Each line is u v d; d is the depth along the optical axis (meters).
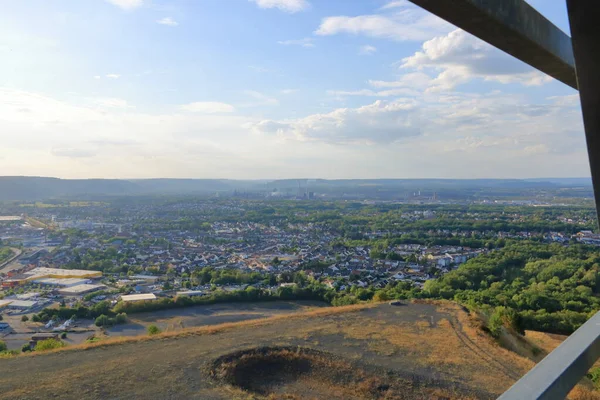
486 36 1.78
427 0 1.47
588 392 12.80
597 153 1.95
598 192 2.04
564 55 2.11
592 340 1.76
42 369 14.63
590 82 1.84
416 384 14.16
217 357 15.60
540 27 1.89
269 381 14.59
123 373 14.27
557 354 1.64
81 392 12.84
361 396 13.63
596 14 1.71
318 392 13.95
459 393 13.55
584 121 1.92
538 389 1.35
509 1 1.65
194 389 13.18
